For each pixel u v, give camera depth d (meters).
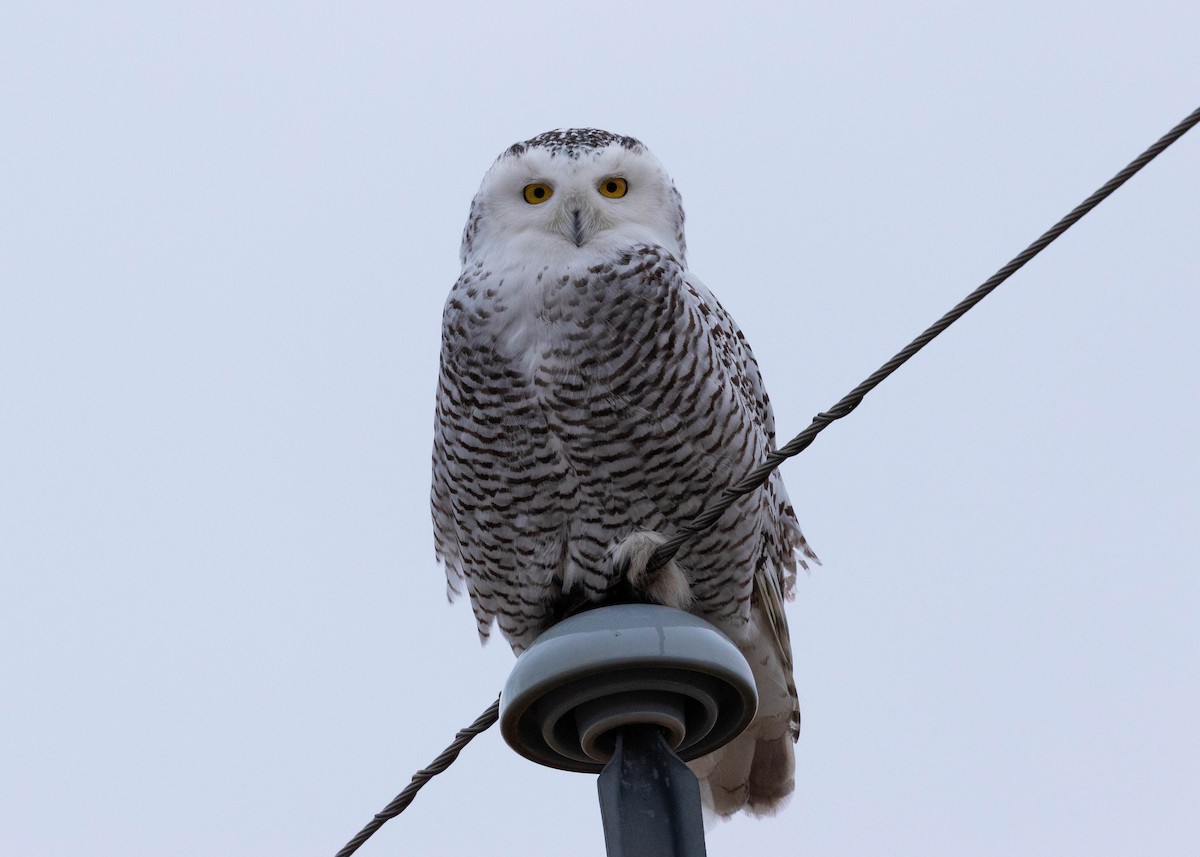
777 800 12.34
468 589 12.30
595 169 11.51
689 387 11.05
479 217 11.69
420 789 9.91
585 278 11.03
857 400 9.03
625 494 11.23
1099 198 8.42
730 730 9.98
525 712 9.72
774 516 12.26
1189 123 8.20
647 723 9.59
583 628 9.60
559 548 11.52
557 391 11.03
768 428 12.39
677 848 9.27
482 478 11.46
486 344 11.13
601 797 9.42
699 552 11.38
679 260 11.89
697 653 9.50
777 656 12.15
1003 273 8.66
